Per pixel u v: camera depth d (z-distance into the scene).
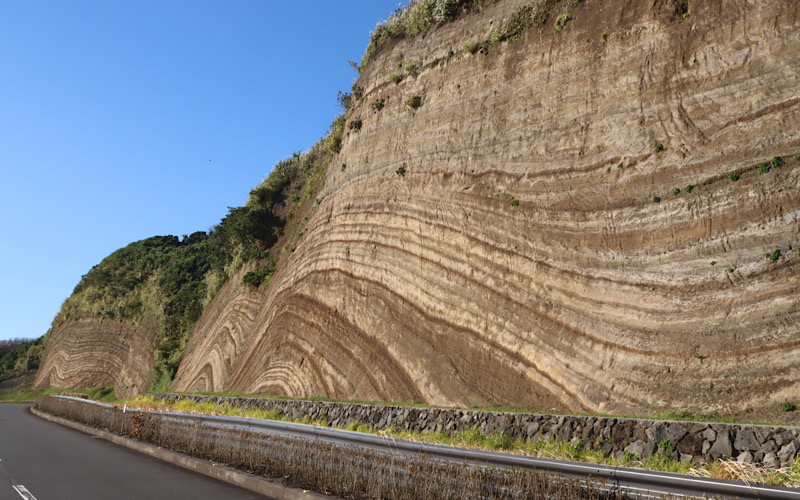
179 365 50.34
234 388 35.81
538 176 22.20
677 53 19.75
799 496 8.12
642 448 12.18
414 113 29.39
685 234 17.59
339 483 9.39
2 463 13.45
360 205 30.61
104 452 16.03
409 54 31.47
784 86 17.16
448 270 23.94
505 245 22.09
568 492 7.66
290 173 47.38
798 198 15.88
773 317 15.07
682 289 16.97
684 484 8.91
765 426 10.77
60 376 67.69
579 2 23.39
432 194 26.27
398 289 26.02
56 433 22.05
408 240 26.56
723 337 15.61
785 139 16.66
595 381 17.41
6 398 71.75
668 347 16.42
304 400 23.22
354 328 27.42
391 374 24.05
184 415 21.73
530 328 20.00
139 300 65.69
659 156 19.06
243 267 45.97
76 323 70.38
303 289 32.66
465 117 26.41
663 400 15.73
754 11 18.41
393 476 8.90
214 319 47.06
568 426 13.71
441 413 16.92
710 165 17.80
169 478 11.62
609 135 20.59
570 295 19.42
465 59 27.66
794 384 13.98
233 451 12.54
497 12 27.14
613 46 21.56
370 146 31.72
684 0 20.31
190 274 61.72
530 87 24.02
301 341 30.55
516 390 19.34
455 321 22.67
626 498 7.81
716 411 14.68
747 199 16.75
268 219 45.59
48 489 10.16
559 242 20.47
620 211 19.28
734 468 10.23
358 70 36.81
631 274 18.22
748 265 16.03
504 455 12.34
